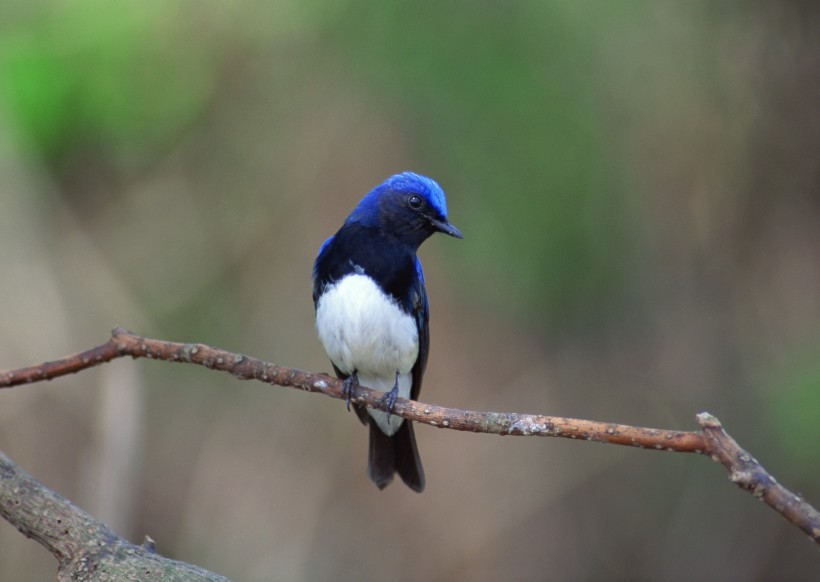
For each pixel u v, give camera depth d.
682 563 14.77
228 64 13.89
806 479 13.78
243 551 13.40
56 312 13.20
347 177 14.16
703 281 14.71
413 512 14.07
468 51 12.44
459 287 14.00
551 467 14.73
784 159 14.35
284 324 13.97
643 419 14.43
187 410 13.97
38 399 12.91
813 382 13.20
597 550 14.67
